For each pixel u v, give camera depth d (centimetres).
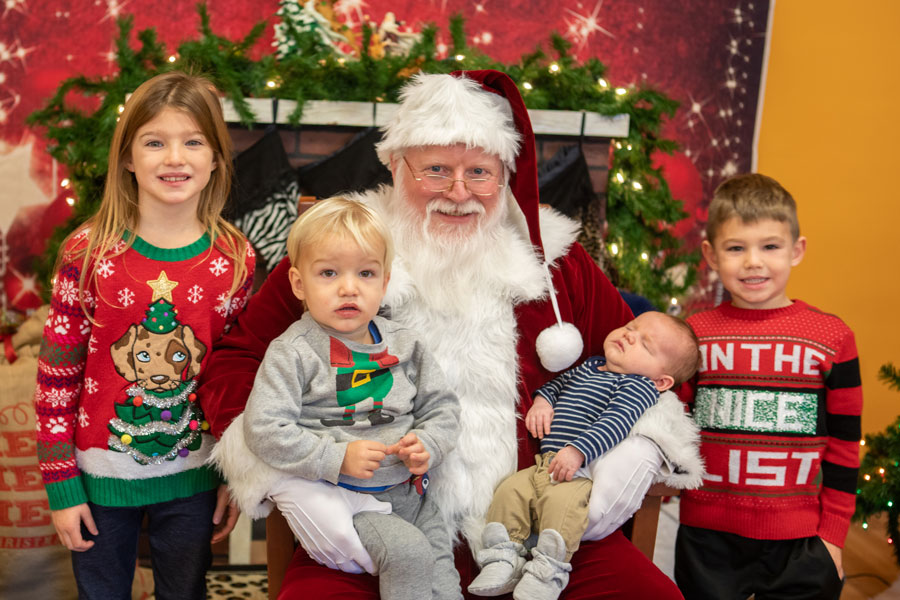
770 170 375
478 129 180
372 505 157
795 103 366
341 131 274
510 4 361
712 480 193
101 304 164
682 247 381
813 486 190
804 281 371
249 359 179
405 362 173
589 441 170
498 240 195
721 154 377
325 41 305
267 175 263
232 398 171
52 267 285
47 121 291
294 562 168
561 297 202
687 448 176
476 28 360
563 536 163
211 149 171
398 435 163
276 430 151
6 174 347
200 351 173
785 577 186
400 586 149
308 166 272
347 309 160
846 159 359
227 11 348
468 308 188
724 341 195
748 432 189
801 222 370
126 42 277
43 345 167
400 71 278
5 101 344
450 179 185
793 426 187
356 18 351
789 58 364
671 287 315
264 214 264
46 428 166
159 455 169
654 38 367
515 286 190
